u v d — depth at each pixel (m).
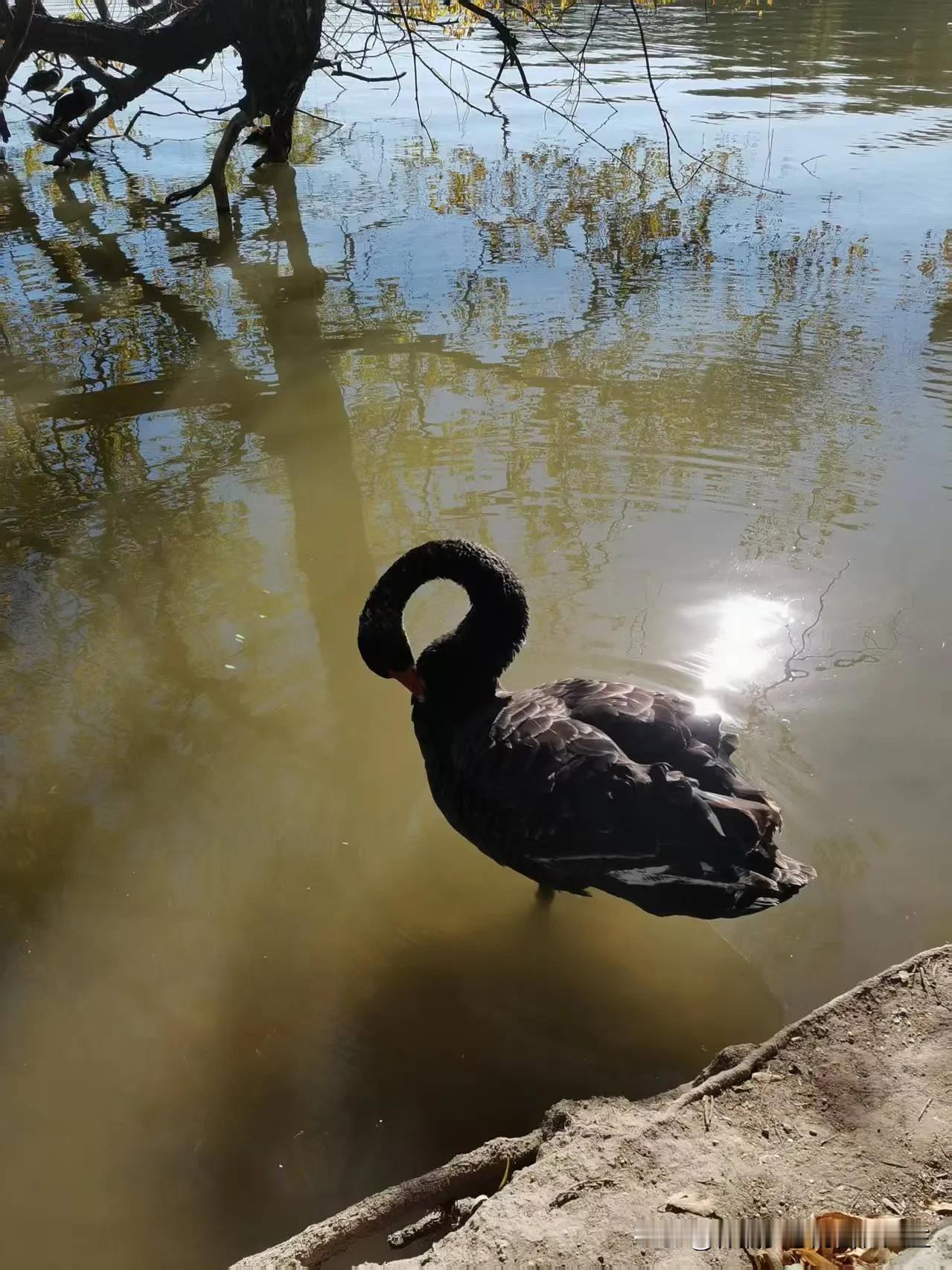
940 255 4.06
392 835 1.78
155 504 2.68
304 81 5.27
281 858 1.73
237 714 2.02
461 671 1.63
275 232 4.75
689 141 5.86
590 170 5.46
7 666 2.13
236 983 1.52
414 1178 1.19
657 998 1.48
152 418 3.11
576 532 2.48
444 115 6.96
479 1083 1.37
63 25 5.16
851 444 2.78
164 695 2.06
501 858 1.54
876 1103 1.11
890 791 1.70
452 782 1.59
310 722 2.01
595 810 1.39
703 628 2.12
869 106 6.48
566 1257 0.99
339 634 2.22
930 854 1.59
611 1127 1.14
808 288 3.80
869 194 4.82
